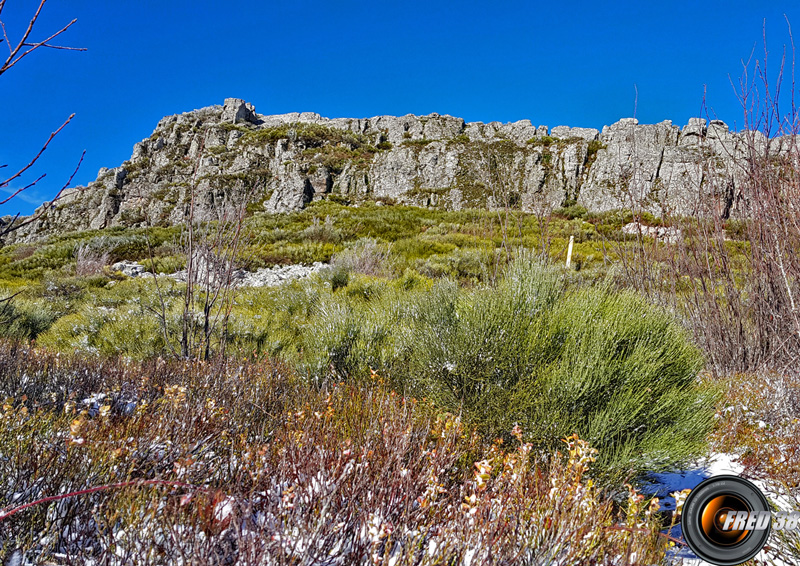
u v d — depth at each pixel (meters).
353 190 51.28
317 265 17.78
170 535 1.53
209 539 1.46
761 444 3.23
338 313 5.20
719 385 4.20
